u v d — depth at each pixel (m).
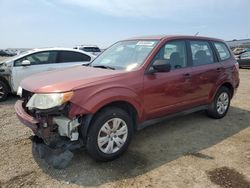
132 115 4.13
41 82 3.72
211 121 5.70
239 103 7.44
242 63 18.28
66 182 3.30
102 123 3.60
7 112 6.49
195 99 5.08
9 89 7.93
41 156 3.79
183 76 4.70
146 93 4.12
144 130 5.09
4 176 3.42
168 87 4.44
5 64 7.79
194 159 3.93
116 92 3.69
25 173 3.50
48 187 3.20
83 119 3.54
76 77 3.78
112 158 3.80
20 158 3.90
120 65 4.42
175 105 4.67
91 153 3.62
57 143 3.50
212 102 5.61
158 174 3.50
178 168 3.66
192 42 5.17
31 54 8.09
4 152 4.10
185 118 5.85
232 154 4.12
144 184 3.27
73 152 4.05
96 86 3.57
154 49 4.39
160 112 4.43
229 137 4.82
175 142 4.55
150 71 4.19
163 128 5.22
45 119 3.40
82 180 3.34
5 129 5.15
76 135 3.49
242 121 5.75
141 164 3.76
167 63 4.11
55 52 8.38
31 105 3.46
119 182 3.31
